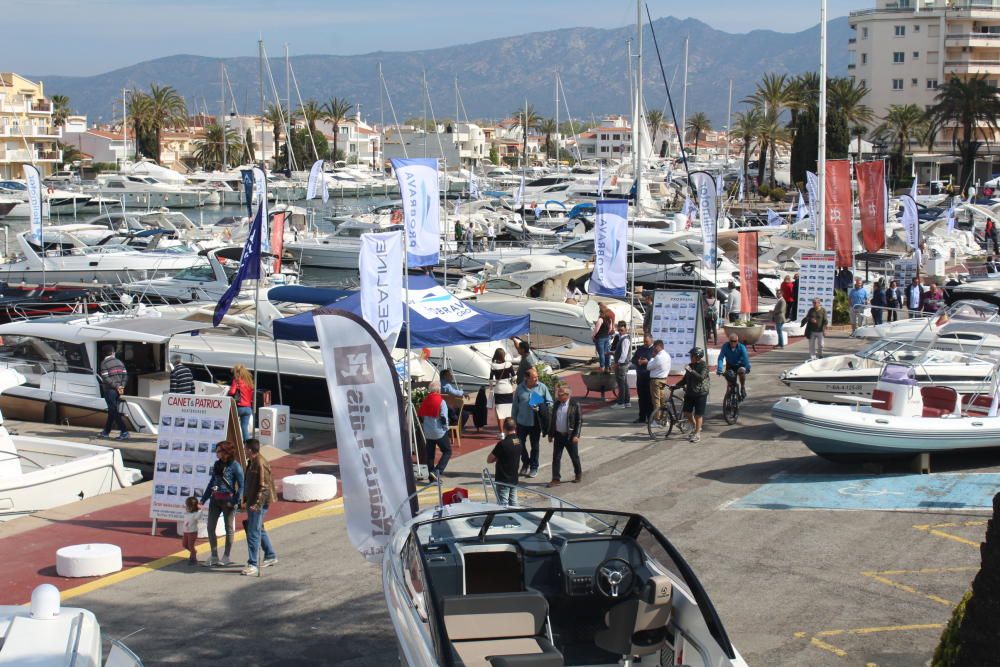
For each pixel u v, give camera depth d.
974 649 6.76
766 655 9.91
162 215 65.56
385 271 16.59
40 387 21.83
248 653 10.37
